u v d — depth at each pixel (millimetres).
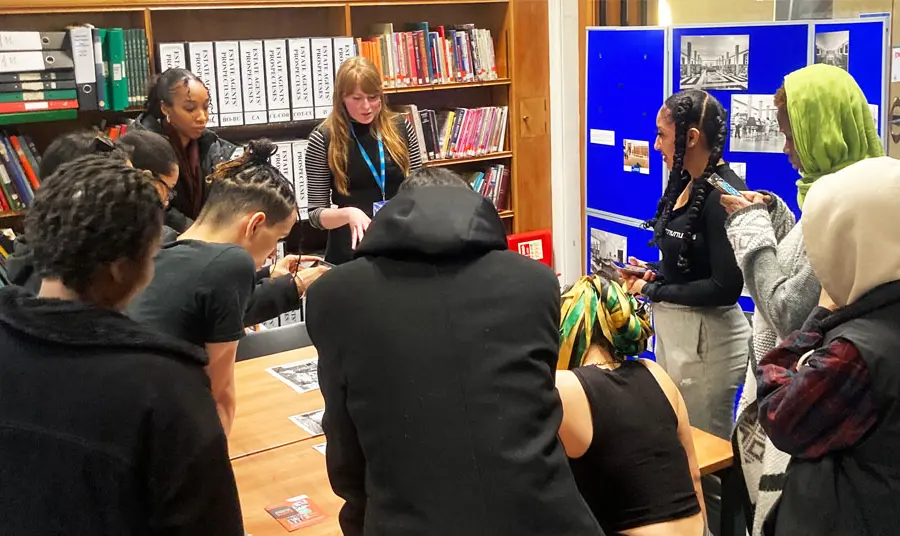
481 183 5309
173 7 4102
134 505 1255
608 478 1745
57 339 1246
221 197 2127
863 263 1589
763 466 2100
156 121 3371
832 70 2375
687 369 2861
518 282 1451
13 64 3744
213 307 1900
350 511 1508
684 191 2836
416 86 4852
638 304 1906
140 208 1281
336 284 1453
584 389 1744
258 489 2119
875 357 1526
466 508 1320
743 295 3633
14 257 1770
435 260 1445
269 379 2842
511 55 5156
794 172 3670
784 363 1775
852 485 1583
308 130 4816
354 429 1432
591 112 4570
